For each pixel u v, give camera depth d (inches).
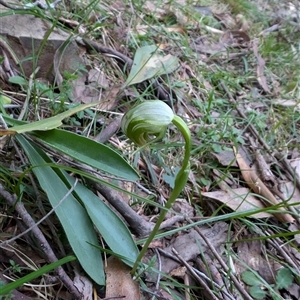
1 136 7.0
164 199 8.8
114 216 7.0
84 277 6.6
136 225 7.5
